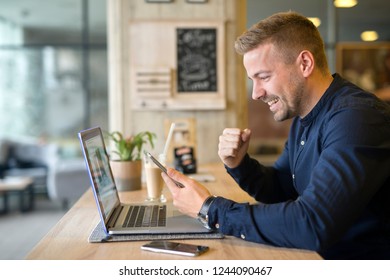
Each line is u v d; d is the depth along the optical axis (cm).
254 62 124
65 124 717
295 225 101
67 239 115
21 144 673
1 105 707
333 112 120
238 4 310
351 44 689
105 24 709
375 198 121
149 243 110
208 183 198
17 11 697
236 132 147
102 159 139
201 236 115
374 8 683
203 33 306
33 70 707
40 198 630
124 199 166
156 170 163
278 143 692
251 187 153
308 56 123
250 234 107
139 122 306
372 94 128
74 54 710
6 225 473
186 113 310
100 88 716
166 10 303
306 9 666
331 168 105
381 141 111
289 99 127
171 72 304
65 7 703
